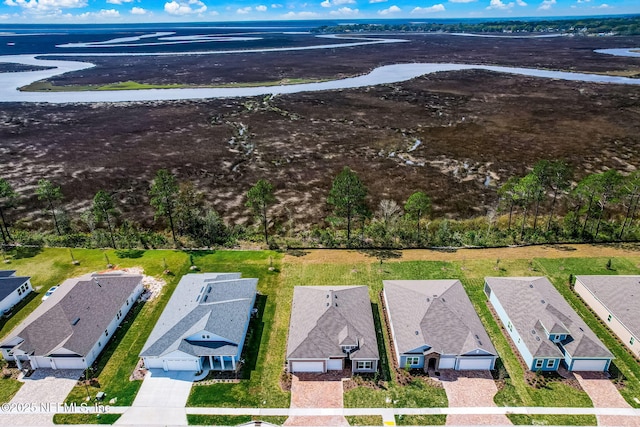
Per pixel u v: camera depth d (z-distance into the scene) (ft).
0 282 146.00
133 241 188.55
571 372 114.21
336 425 99.76
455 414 102.22
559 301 130.82
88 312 128.77
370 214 181.57
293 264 168.25
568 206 221.87
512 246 180.24
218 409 104.47
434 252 176.65
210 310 126.62
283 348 124.36
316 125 372.17
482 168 273.54
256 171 276.00
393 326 124.57
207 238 191.21
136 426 100.37
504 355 120.26
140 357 119.14
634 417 100.89
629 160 277.23
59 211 212.23
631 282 137.28
